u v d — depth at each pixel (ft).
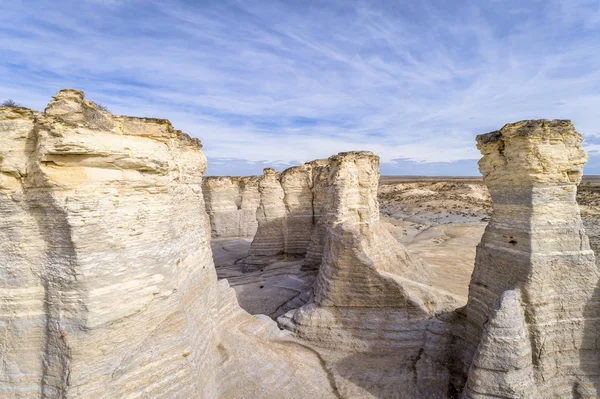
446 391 41.98
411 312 53.62
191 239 43.65
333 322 55.11
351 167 73.77
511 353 33.40
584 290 36.50
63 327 27.17
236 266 120.37
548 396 35.40
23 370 28.12
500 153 40.27
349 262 56.34
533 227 36.88
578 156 36.73
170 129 35.94
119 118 30.83
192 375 33.73
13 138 27.32
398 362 48.47
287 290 84.07
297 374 45.73
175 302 34.94
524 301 36.42
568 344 36.24
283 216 117.60
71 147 26.45
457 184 377.30
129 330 29.96
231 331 49.78
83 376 26.94
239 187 181.27
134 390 29.55
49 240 27.96
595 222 150.20
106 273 28.32
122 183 29.89
